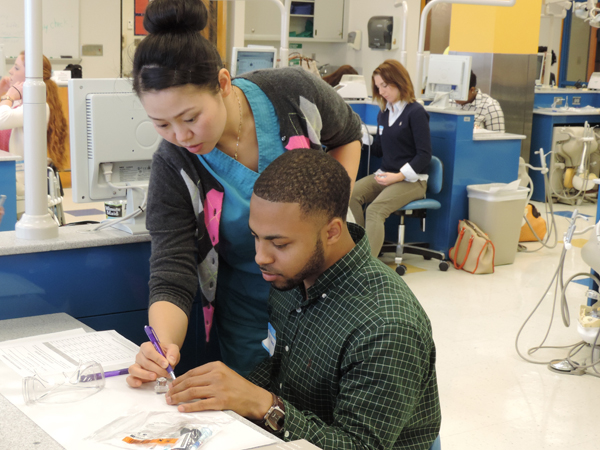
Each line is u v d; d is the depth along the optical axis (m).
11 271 1.74
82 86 1.83
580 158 7.12
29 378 1.18
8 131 4.18
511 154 5.20
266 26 9.52
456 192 5.01
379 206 4.62
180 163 1.56
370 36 9.25
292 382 1.37
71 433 1.05
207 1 8.55
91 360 1.35
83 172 1.89
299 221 1.16
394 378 1.18
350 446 1.15
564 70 10.31
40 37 1.77
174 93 1.26
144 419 1.10
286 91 1.62
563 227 6.10
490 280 4.62
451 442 2.59
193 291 1.60
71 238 1.83
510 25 6.82
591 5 5.79
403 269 4.72
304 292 1.36
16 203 4.05
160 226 1.59
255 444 1.02
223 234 1.65
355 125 1.85
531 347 3.52
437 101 5.27
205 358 2.09
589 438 2.65
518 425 2.74
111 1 8.26
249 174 1.58
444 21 9.16
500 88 6.91
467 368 3.25
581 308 3.34
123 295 1.91
